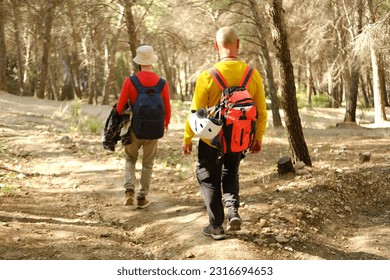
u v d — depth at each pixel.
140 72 7.16
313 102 45.88
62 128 15.80
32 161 10.84
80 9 17.67
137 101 6.96
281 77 8.74
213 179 5.69
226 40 5.52
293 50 34.84
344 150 11.18
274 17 8.48
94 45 37.84
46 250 5.39
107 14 22.73
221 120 5.17
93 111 24.52
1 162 10.47
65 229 6.30
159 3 24.53
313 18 28.97
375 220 7.14
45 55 31.53
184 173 9.65
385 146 11.69
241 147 5.30
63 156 11.30
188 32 27.52
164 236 6.31
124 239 6.27
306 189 7.72
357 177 8.39
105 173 9.80
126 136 7.05
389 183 8.52
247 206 7.09
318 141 13.53
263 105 5.63
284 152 11.44
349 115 24.27
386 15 18.20
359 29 23.19
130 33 16.52
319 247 5.95
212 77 5.35
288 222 6.46
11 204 7.47
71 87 60.81
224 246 5.61
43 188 8.76
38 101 25.83
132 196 7.51
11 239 5.58
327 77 30.83
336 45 31.42
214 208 5.73
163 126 7.11
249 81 5.45
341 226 6.86
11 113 18.44
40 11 32.59
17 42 41.44
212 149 5.54
